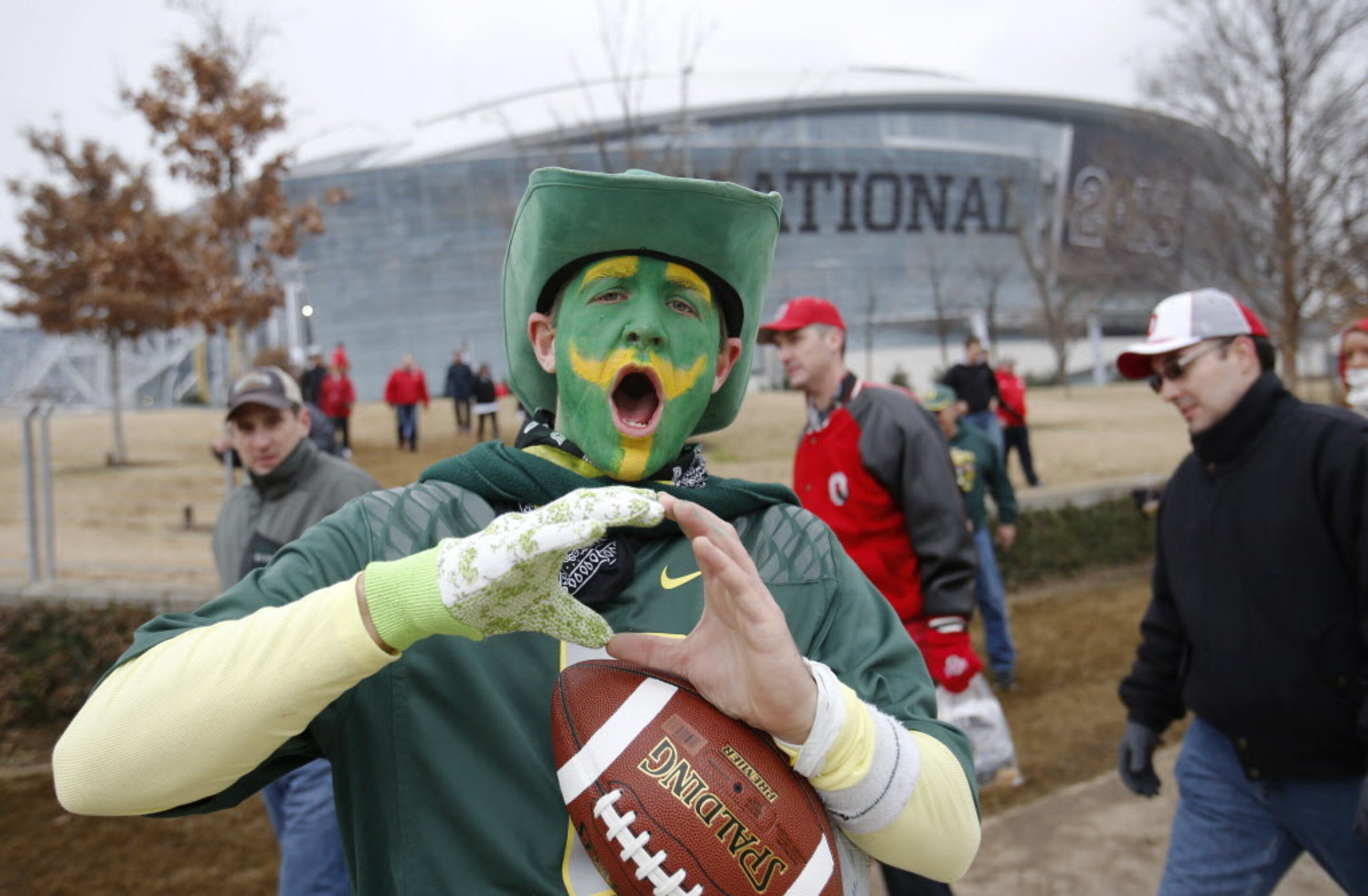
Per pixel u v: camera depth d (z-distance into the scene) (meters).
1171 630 2.79
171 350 35.75
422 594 1.10
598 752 1.21
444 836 1.25
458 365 19.17
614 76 14.00
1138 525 9.43
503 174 43.41
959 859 1.31
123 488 11.95
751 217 1.43
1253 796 2.46
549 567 1.09
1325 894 3.45
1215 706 2.46
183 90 12.80
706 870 1.16
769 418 18.81
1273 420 2.38
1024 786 4.52
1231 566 2.41
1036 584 8.65
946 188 49.47
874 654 1.45
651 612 1.39
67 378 32.12
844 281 48.66
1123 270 16.11
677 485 1.48
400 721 1.28
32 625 5.80
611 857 1.19
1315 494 2.28
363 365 44.88
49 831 4.29
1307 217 10.27
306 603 1.16
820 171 48.19
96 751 1.11
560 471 1.41
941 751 1.34
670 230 1.39
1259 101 10.40
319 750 1.37
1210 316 2.43
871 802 1.22
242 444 3.23
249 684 1.10
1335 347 9.88
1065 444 16.34
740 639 1.19
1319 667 2.27
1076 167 52.88
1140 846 3.87
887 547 3.40
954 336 48.47
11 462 14.50
